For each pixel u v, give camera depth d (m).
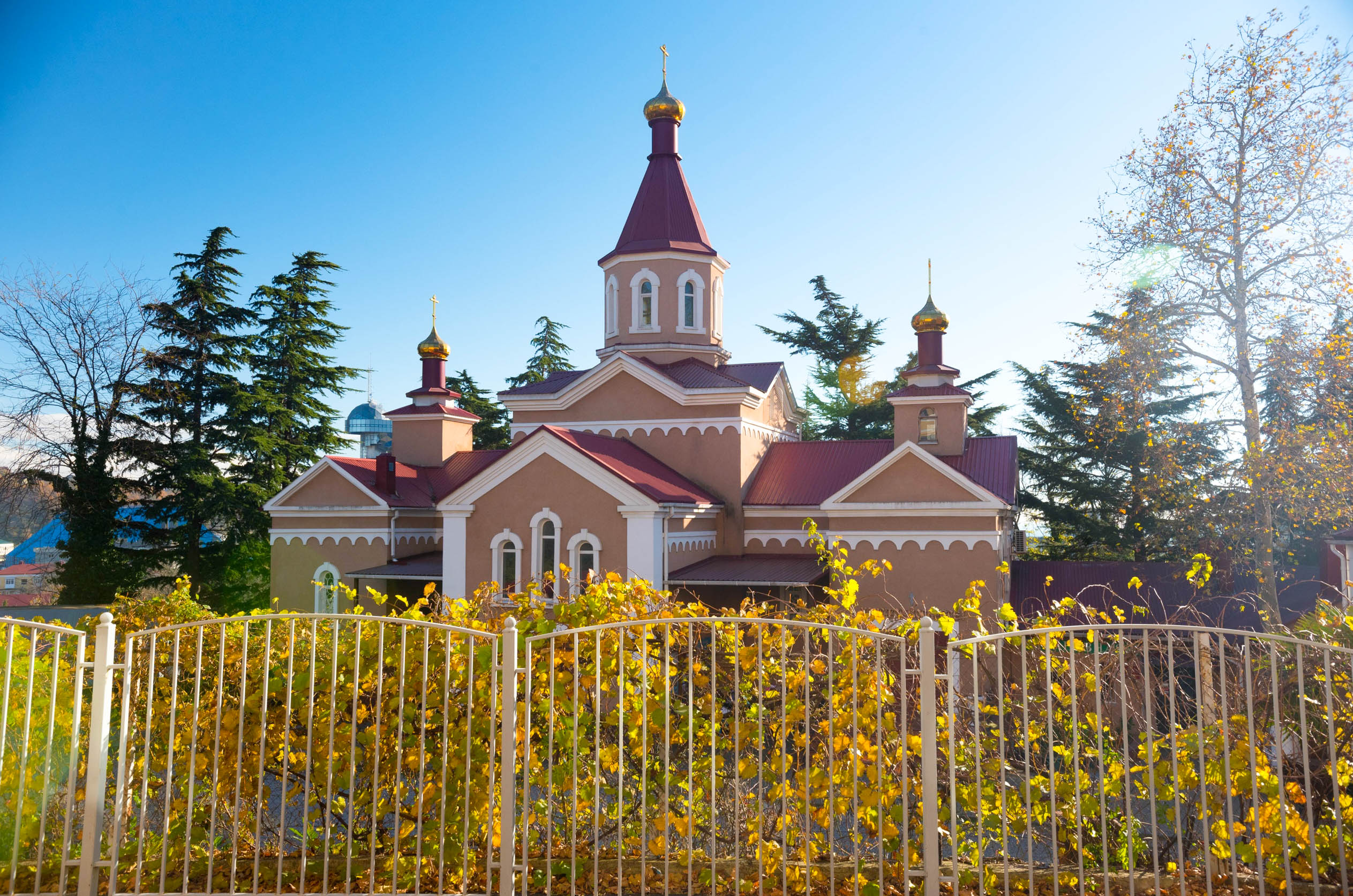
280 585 29.31
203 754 7.23
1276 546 25.30
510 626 5.99
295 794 7.29
